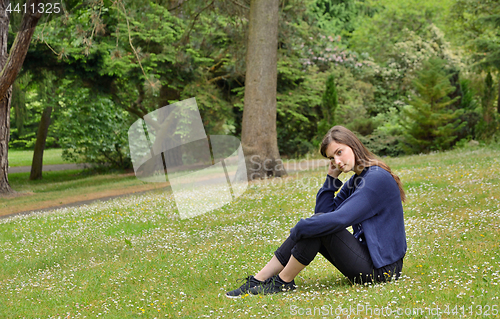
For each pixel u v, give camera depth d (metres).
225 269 3.97
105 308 3.09
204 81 19.44
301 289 3.20
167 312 2.91
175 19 17.75
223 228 6.02
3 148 13.95
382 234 3.04
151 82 11.00
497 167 9.22
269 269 3.18
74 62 16.05
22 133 20.17
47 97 19.55
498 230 4.43
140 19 15.80
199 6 14.79
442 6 28.78
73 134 21.56
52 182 19.64
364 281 3.07
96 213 8.55
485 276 3.01
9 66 11.59
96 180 18.06
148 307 3.05
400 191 3.19
